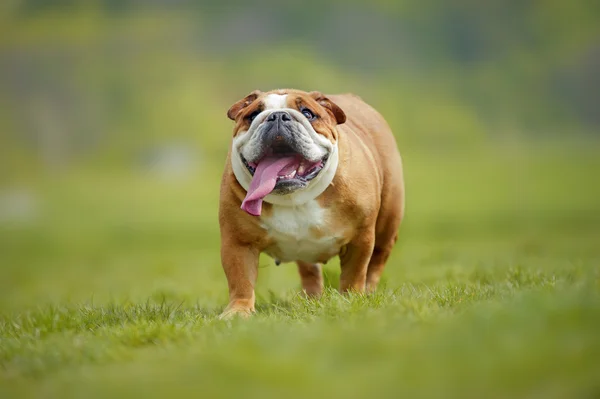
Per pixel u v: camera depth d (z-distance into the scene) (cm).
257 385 367
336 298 542
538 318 409
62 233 3944
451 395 344
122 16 13838
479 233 2494
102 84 11888
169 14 14138
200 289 947
